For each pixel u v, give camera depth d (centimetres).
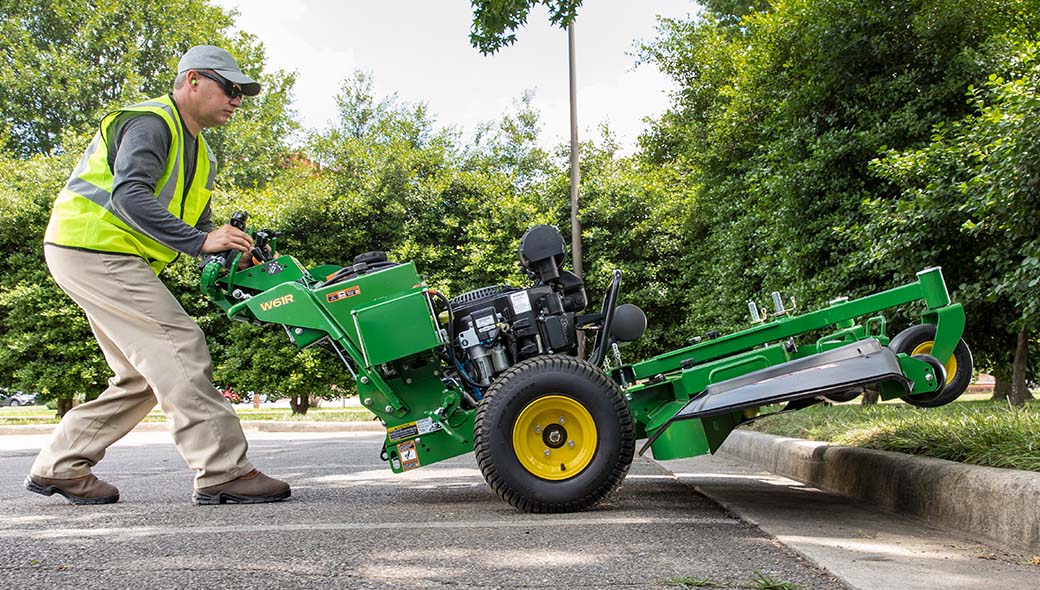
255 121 2744
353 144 1486
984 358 936
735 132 1257
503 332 375
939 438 374
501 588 213
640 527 304
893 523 320
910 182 753
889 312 748
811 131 917
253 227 384
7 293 1383
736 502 368
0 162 1566
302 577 224
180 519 326
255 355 1375
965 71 816
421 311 361
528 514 338
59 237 358
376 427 1348
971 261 729
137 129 356
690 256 1467
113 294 357
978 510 287
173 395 363
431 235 1473
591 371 342
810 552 255
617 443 338
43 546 267
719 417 379
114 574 228
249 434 1247
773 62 980
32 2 2581
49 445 381
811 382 316
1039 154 538
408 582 219
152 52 2692
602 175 1579
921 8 827
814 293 912
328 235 1437
